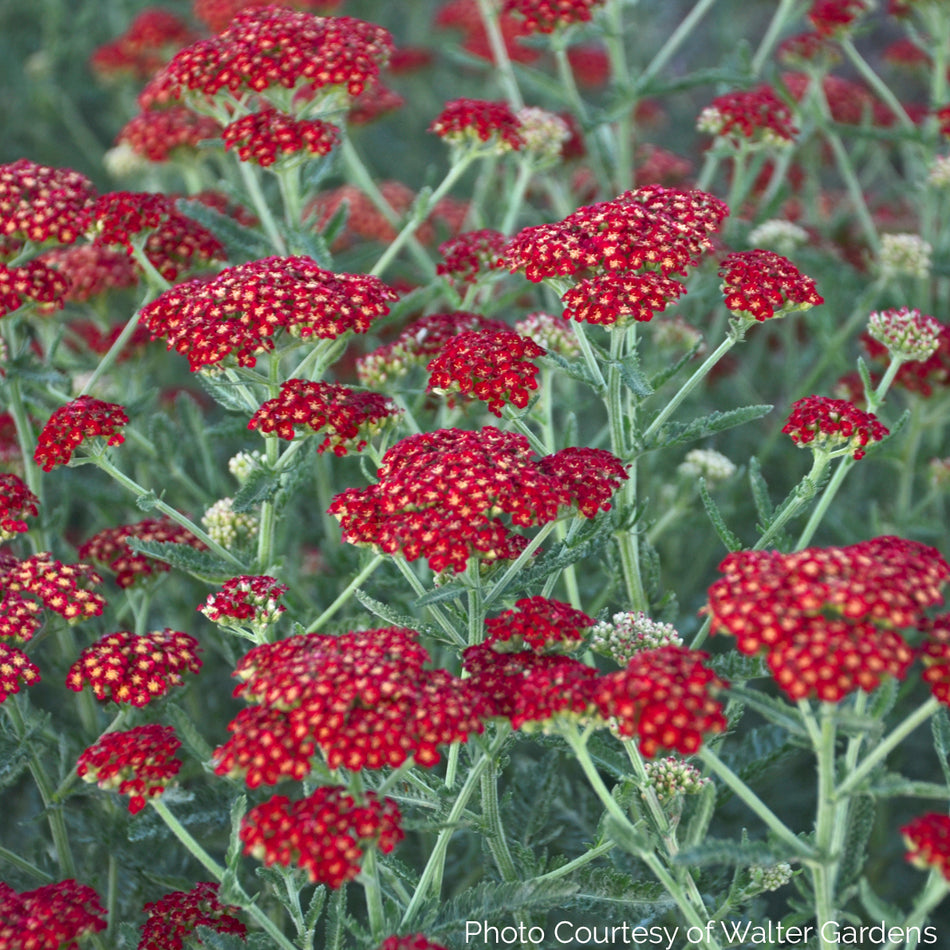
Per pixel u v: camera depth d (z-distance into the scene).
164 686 4.75
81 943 5.05
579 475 4.59
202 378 5.57
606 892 4.52
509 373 4.84
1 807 7.08
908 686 7.32
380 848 3.66
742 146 8.08
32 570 5.00
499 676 4.11
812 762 7.73
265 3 8.79
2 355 5.97
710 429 5.07
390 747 3.67
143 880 5.82
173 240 6.41
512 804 5.47
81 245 7.45
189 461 7.96
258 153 6.07
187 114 8.20
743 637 3.52
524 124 7.33
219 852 6.32
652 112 11.74
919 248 7.73
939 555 3.85
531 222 10.32
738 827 7.12
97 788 5.27
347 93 6.27
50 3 12.49
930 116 8.79
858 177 13.66
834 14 8.57
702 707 3.57
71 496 8.05
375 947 3.85
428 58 12.17
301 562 7.38
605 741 5.53
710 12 15.88
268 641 5.00
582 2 7.82
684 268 4.86
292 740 3.71
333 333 4.86
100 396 7.52
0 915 4.23
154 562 6.01
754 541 8.51
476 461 4.27
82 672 4.69
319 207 8.09
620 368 4.86
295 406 4.93
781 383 10.05
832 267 8.52
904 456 7.42
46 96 12.23
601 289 4.73
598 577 7.29
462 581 4.50
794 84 9.80
